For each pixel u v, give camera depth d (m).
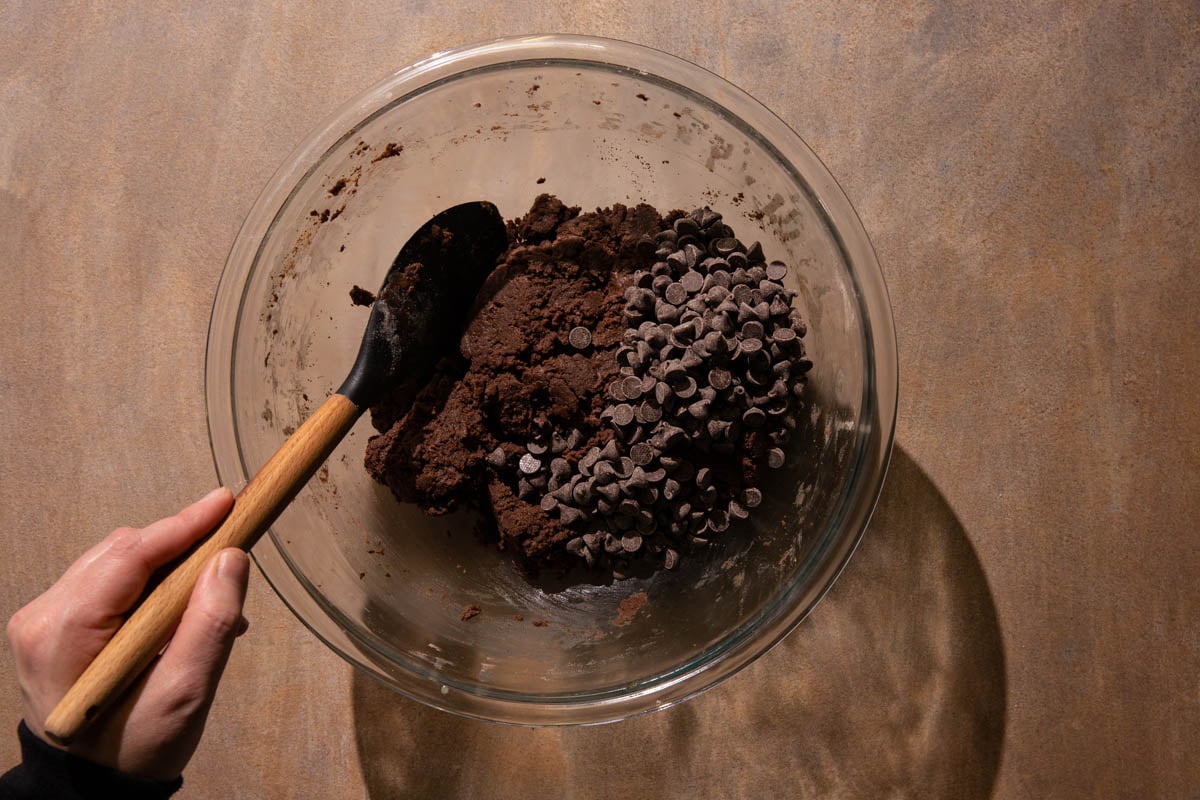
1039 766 0.75
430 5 0.78
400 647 0.72
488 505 0.70
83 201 0.78
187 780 0.75
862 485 0.69
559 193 0.74
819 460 0.71
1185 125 0.77
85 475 0.77
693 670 0.69
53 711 0.56
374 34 0.78
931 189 0.77
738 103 0.71
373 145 0.73
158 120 0.78
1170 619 0.75
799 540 0.71
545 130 0.74
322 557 0.72
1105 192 0.77
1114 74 0.77
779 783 0.75
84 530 0.77
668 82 0.71
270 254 0.72
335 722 0.75
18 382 0.78
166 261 0.78
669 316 0.68
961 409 0.77
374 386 0.65
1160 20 0.77
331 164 0.72
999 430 0.76
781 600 0.69
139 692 0.59
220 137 0.78
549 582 0.71
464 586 0.72
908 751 0.75
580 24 0.77
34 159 0.78
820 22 0.77
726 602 0.71
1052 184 0.77
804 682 0.76
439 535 0.72
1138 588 0.76
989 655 0.76
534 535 0.68
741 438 0.67
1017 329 0.77
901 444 0.76
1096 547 0.76
